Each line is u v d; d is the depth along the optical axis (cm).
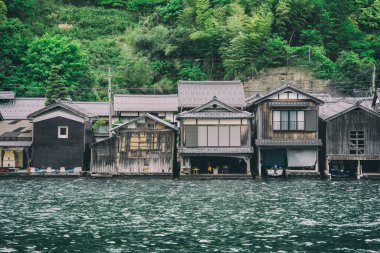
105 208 4150
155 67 9731
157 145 6228
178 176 6356
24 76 9006
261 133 6275
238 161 6594
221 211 4044
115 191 5025
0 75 8919
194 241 3184
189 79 9475
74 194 4825
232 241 3186
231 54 9331
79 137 6312
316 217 3838
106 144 6212
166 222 3669
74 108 6353
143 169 6206
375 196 4738
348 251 2994
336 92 9175
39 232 3388
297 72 9294
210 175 6134
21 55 9488
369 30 10975
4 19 10069
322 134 6481
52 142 6291
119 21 11875
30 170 6134
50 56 8888
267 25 9406
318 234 3353
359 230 3456
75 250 3000
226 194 4850
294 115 6281
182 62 9825
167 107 7569
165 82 9488
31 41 9531
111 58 10406
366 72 9200
